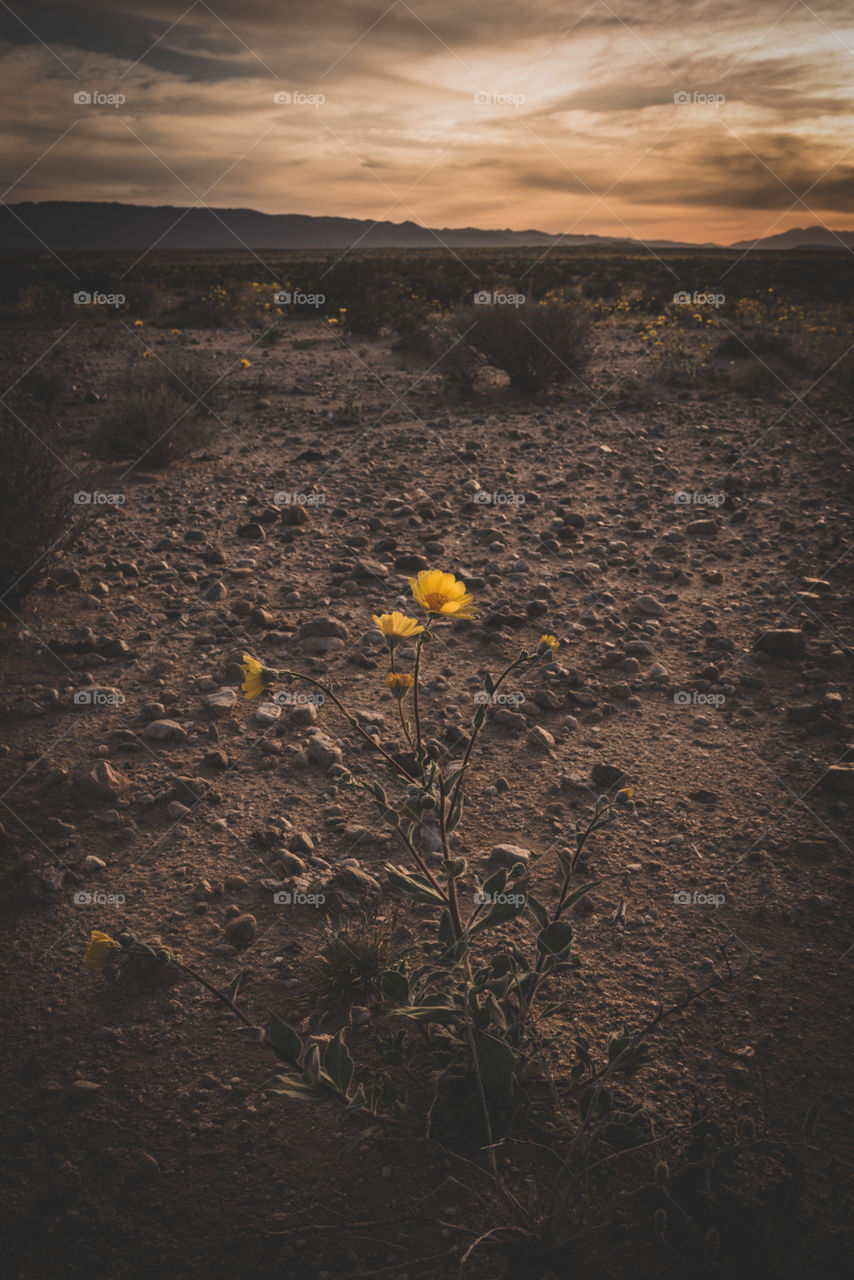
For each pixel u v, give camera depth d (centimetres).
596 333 1772
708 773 348
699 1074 213
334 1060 161
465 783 340
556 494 731
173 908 274
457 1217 177
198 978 159
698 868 293
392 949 253
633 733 378
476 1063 169
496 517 664
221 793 333
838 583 535
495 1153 188
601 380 1267
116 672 427
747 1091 208
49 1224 178
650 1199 176
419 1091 200
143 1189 186
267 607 503
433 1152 191
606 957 254
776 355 1426
